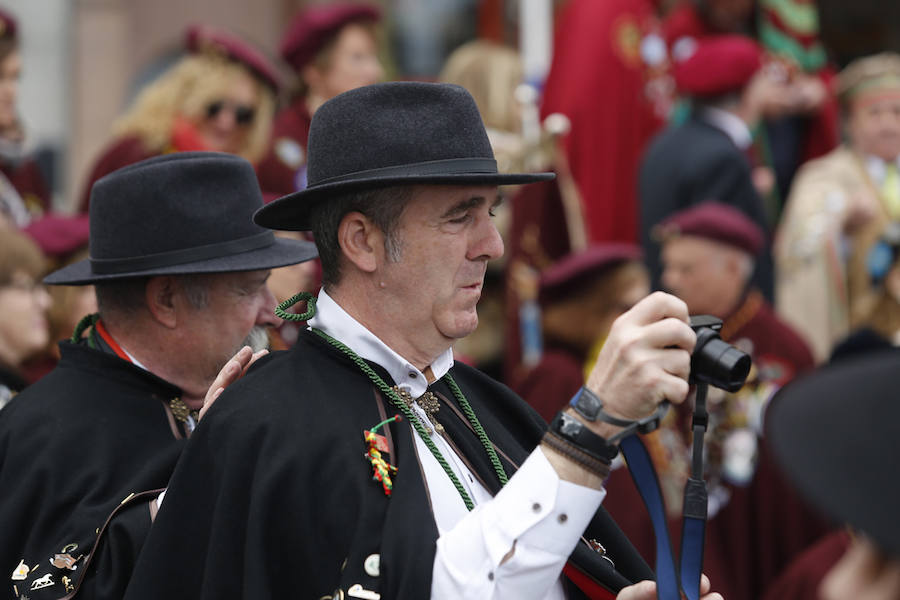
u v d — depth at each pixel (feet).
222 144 50.93
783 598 37.65
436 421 23.40
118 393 28.50
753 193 60.34
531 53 70.79
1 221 45.09
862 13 98.43
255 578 21.08
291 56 55.67
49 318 39.42
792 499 46.24
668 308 20.22
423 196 22.26
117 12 86.38
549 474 20.31
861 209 63.67
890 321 62.08
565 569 23.53
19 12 84.23
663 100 66.69
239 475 21.85
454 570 20.40
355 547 21.20
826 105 73.87
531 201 59.11
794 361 48.78
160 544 22.22
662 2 73.26
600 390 20.26
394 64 89.30
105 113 85.92
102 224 28.25
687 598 21.15
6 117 51.80
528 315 58.34
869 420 13.38
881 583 13.39
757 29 71.67
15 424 28.45
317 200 22.98
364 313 23.11
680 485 45.91
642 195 61.62
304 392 22.57
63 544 26.09
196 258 27.99
